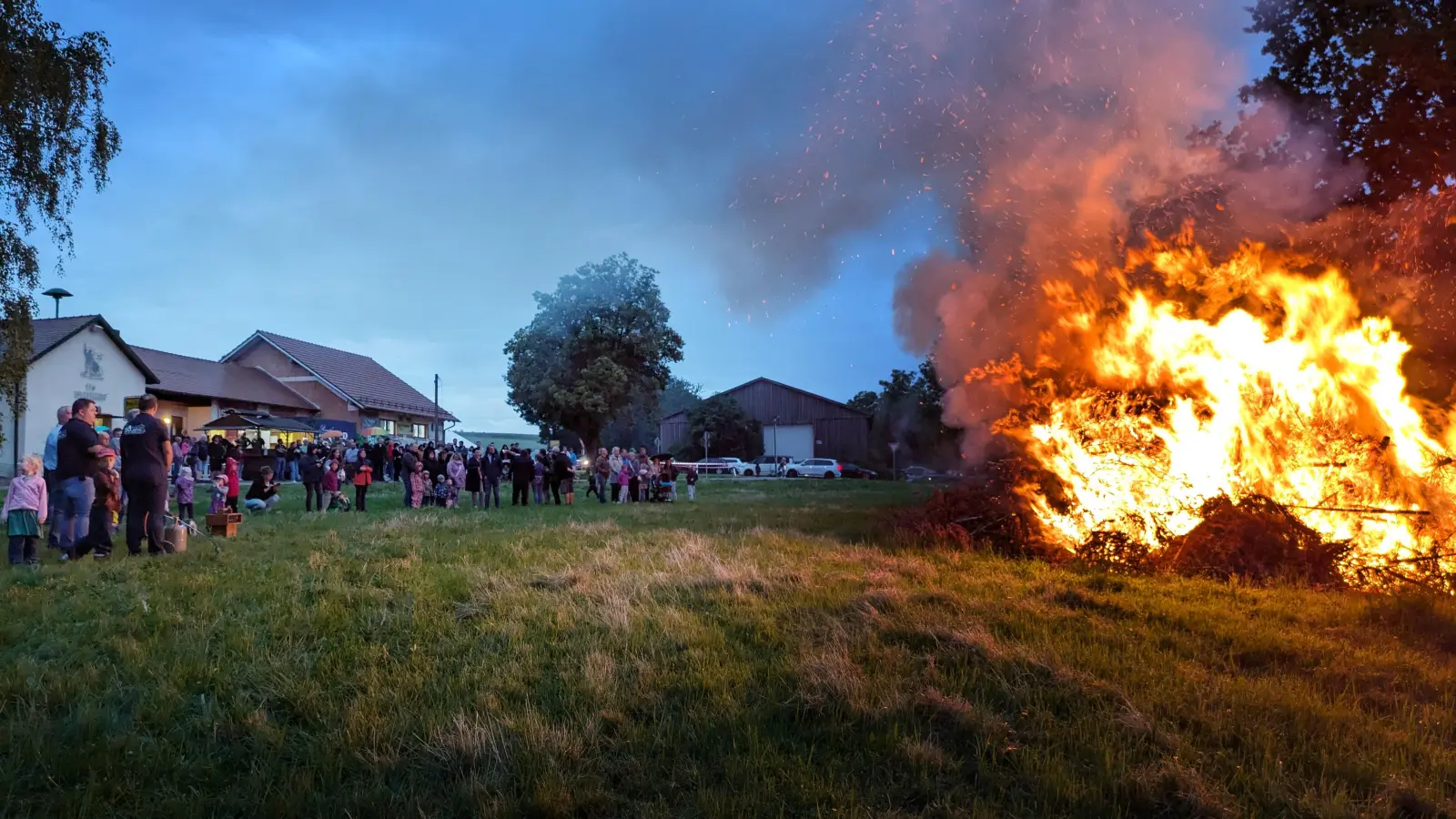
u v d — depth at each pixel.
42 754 3.50
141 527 8.76
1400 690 4.20
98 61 14.65
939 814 3.00
